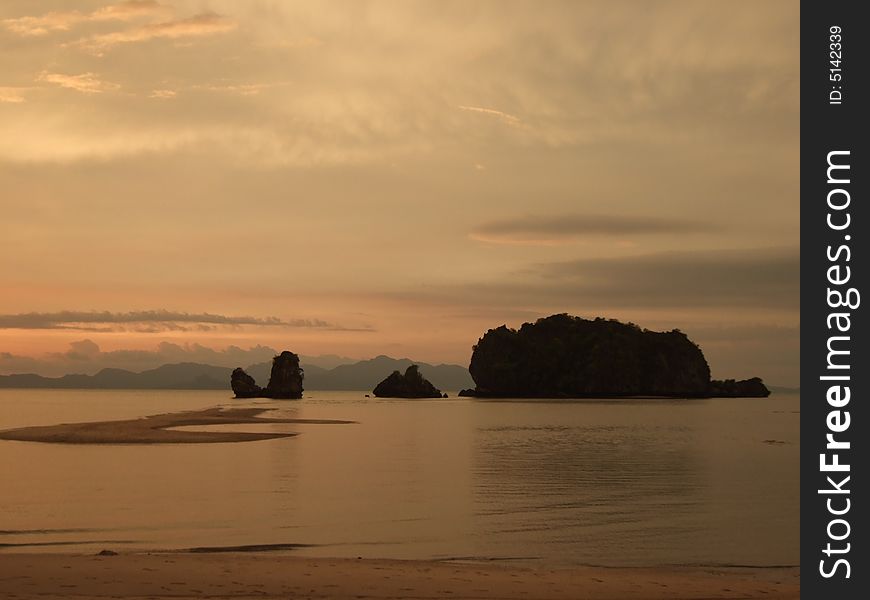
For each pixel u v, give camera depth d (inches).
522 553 920.3
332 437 2915.8
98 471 1659.7
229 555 844.6
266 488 1433.3
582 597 685.3
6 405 6939.0
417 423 4173.2
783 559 903.1
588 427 3885.3
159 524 1062.4
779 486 1545.3
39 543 938.1
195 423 3599.9
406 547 946.7
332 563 794.2
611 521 1135.0
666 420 4694.9
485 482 1581.0
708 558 903.7
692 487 1528.1
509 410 6210.6
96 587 665.0
